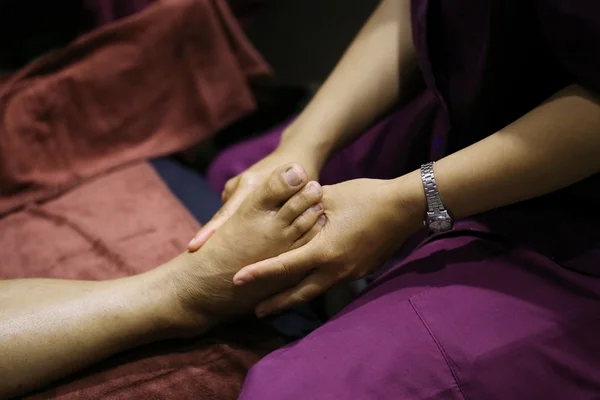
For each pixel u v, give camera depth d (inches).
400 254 29.6
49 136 36.5
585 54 18.2
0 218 33.5
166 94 40.8
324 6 58.5
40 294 22.0
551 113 19.1
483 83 22.5
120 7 43.9
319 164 26.1
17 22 46.2
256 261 22.1
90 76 37.6
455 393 18.5
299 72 62.9
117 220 31.9
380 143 31.9
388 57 26.6
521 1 20.1
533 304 19.6
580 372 18.3
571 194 22.3
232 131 50.9
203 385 22.4
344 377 18.8
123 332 21.8
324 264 21.7
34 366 20.4
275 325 26.0
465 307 19.7
